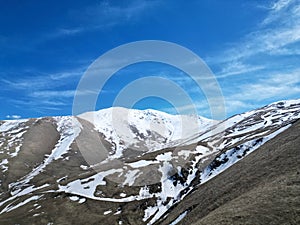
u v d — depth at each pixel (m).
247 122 129.62
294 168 37.56
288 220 24.33
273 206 27.00
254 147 79.44
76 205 84.44
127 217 74.69
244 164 56.88
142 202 79.12
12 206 96.69
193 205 53.03
